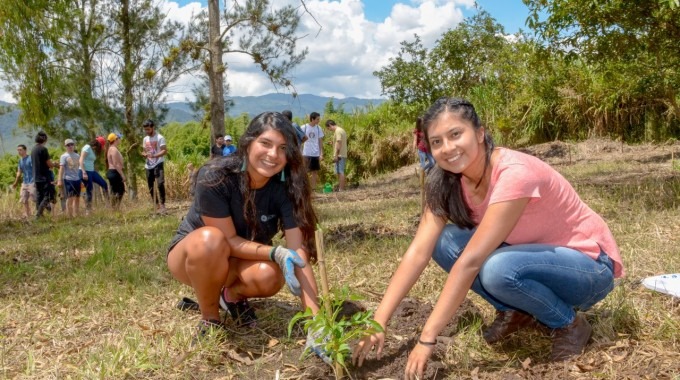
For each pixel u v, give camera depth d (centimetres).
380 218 797
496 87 2019
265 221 376
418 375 296
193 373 337
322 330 320
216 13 1544
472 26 2183
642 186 855
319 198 1286
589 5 953
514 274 308
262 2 1495
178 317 429
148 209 1273
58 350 382
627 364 312
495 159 308
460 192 325
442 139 299
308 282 361
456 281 297
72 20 1738
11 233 1034
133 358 351
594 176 1104
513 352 346
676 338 338
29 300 495
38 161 1267
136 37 1712
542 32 1045
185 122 3144
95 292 504
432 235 331
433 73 2211
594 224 329
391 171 2127
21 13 1917
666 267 465
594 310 379
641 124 1695
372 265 545
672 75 1178
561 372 310
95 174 1296
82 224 1065
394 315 402
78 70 1766
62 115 1809
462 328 367
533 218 319
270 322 412
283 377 328
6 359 370
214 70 1555
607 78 1240
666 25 976
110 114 1700
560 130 1831
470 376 316
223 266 359
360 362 318
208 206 360
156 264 600
